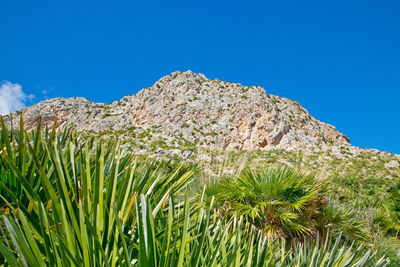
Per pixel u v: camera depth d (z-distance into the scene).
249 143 79.19
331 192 5.47
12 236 0.80
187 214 1.04
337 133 98.75
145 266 0.90
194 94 97.44
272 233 3.44
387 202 8.06
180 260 0.98
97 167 1.12
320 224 4.20
